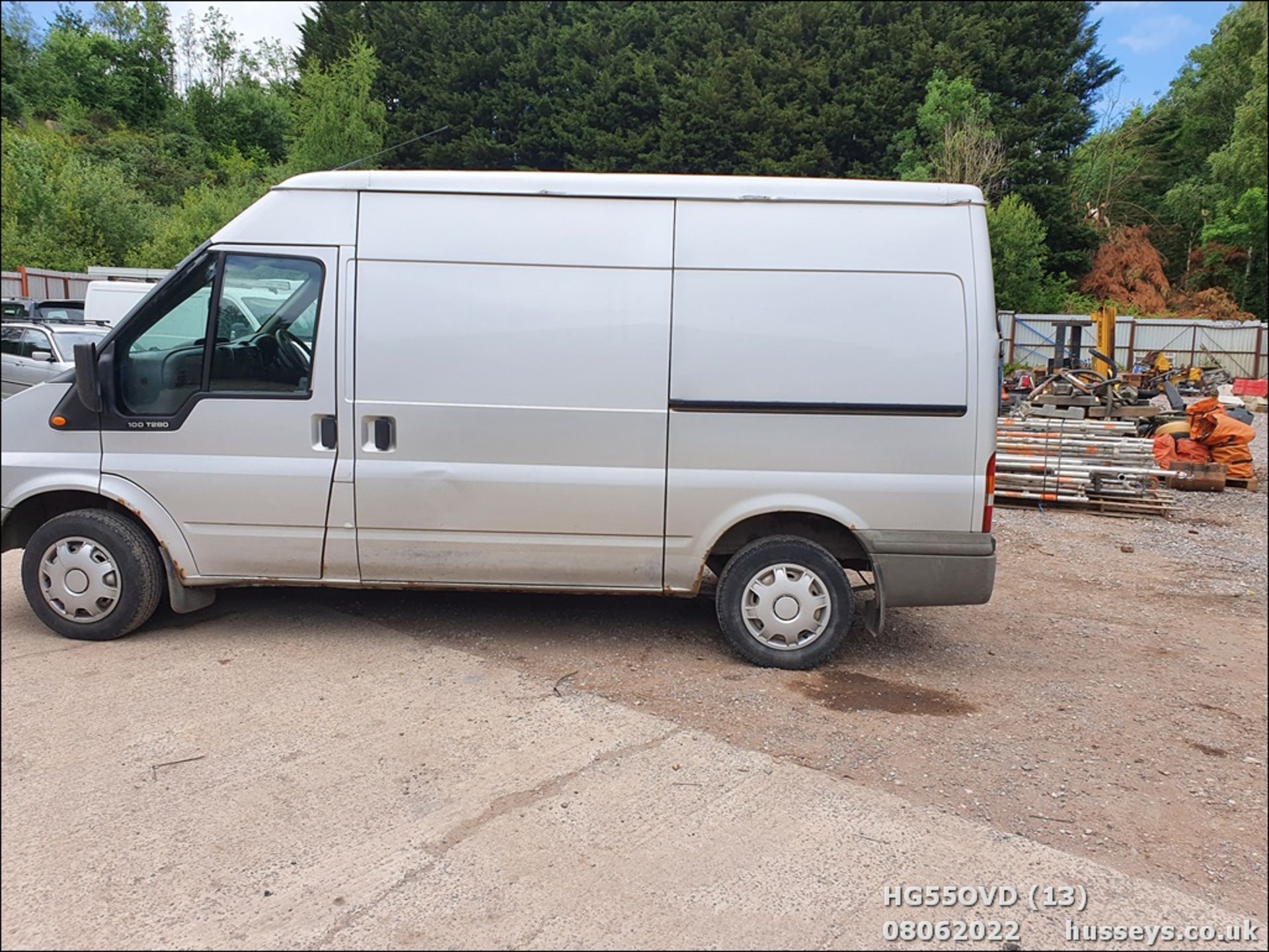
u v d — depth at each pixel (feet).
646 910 8.61
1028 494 32.27
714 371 14.33
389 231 14.61
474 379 14.55
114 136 144.97
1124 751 12.56
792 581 14.89
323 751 11.60
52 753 11.37
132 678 13.85
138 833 9.65
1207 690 15.12
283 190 14.78
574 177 14.49
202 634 15.89
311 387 14.71
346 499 14.85
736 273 14.29
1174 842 10.21
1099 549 26.25
